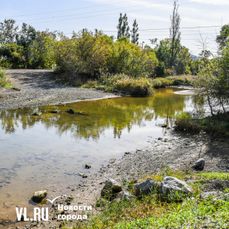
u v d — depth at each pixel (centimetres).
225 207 306
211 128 977
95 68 2806
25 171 588
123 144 840
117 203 427
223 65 1012
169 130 1052
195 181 485
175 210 338
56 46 2692
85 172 601
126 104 1728
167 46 5375
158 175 544
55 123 1073
